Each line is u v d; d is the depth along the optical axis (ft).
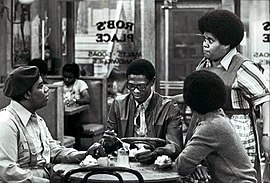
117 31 40.32
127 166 17.99
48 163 18.89
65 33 42.32
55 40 43.39
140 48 39.93
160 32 44.86
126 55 40.14
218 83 16.17
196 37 46.34
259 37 41.04
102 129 36.70
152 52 40.14
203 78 16.20
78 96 37.17
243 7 41.50
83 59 41.19
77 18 41.42
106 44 40.57
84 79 37.76
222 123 16.08
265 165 23.94
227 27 17.89
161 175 16.85
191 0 44.42
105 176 16.69
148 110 20.43
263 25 41.11
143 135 20.30
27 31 41.45
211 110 16.28
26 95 18.40
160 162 17.62
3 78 36.88
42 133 19.12
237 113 18.12
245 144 18.03
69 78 37.40
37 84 18.58
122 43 40.19
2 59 37.81
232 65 18.19
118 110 20.79
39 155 18.67
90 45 40.98
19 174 17.33
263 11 41.14
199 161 16.20
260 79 17.84
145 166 18.21
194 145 16.20
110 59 40.47
